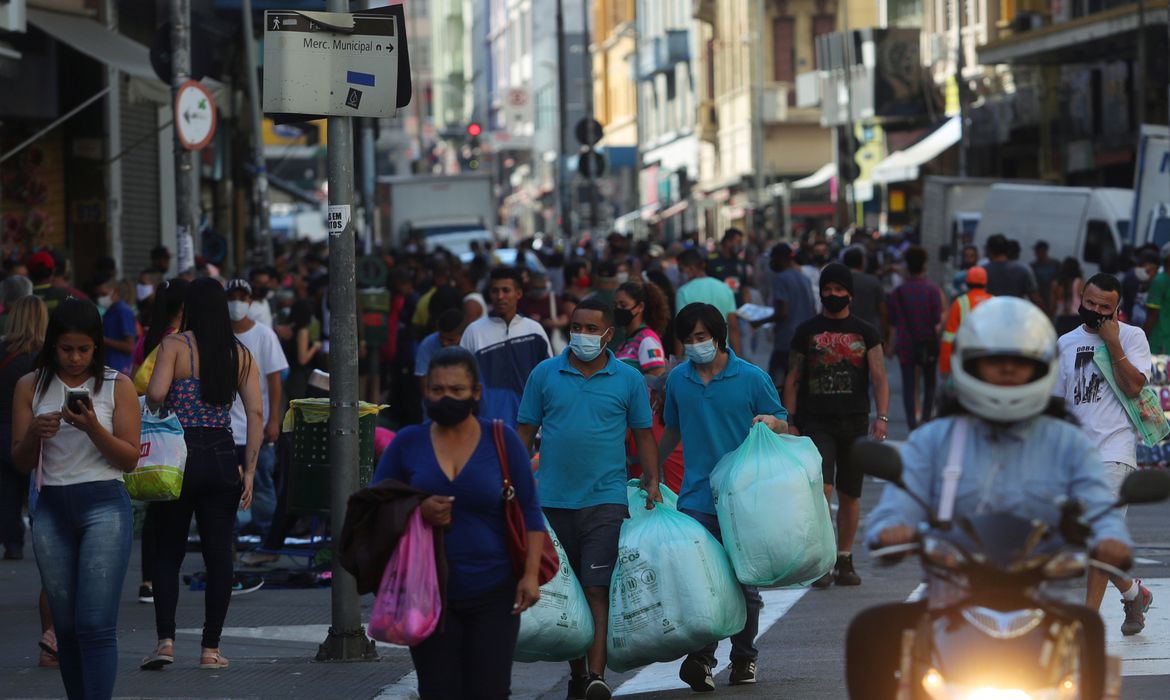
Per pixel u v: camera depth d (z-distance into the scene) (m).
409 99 25.00
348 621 25.11
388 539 16.47
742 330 89.81
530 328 32.66
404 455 16.97
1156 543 34.66
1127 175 105.56
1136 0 103.19
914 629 13.62
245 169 106.25
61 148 72.94
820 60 144.75
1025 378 13.72
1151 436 24.72
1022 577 12.84
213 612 24.45
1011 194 83.81
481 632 16.89
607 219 154.88
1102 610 27.09
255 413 24.83
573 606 21.48
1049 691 12.73
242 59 101.25
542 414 22.50
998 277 58.44
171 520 24.44
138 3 78.25
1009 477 14.03
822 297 30.41
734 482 22.11
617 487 22.22
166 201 82.19
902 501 14.10
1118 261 67.50
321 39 24.33
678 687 23.47
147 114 79.38
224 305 24.30
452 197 137.88
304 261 90.50
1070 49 106.44
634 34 164.00
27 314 32.09
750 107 176.62
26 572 33.84
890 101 136.75
